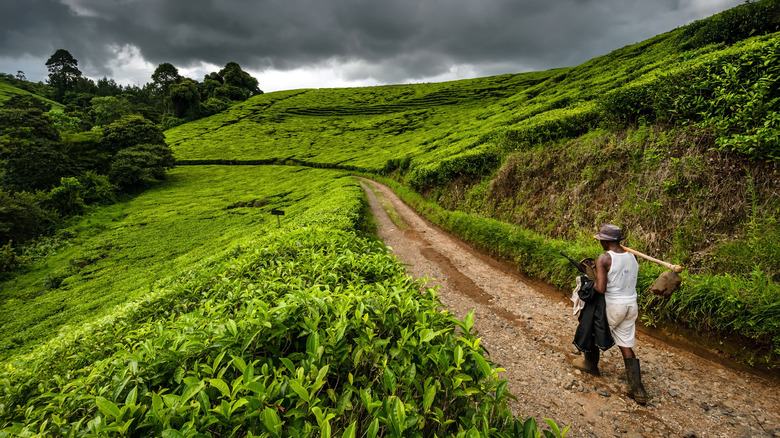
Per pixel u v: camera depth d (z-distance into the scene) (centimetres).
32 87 12581
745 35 1448
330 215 1210
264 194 4112
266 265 499
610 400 352
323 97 12575
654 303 500
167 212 3684
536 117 1944
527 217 1055
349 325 223
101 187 4191
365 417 184
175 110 10238
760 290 423
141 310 488
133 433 153
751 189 584
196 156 6869
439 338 236
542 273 726
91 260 2523
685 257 596
